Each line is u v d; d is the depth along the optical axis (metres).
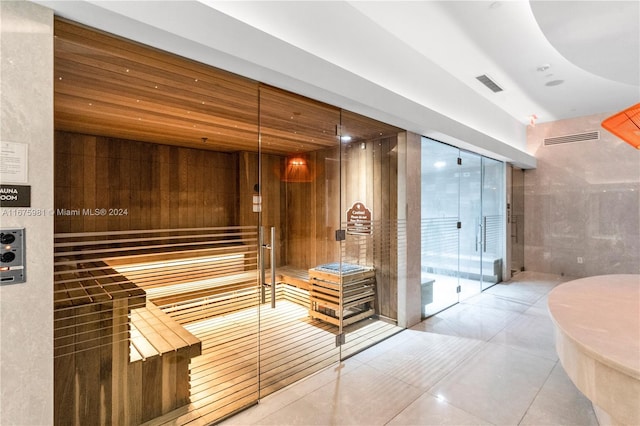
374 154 3.59
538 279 6.50
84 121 1.79
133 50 1.82
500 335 3.64
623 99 5.38
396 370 2.85
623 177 6.03
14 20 1.38
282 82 2.36
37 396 1.48
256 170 2.92
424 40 3.45
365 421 2.15
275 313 2.89
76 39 1.65
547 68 4.16
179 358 2.23
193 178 2.54
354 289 3.43
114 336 1.90
